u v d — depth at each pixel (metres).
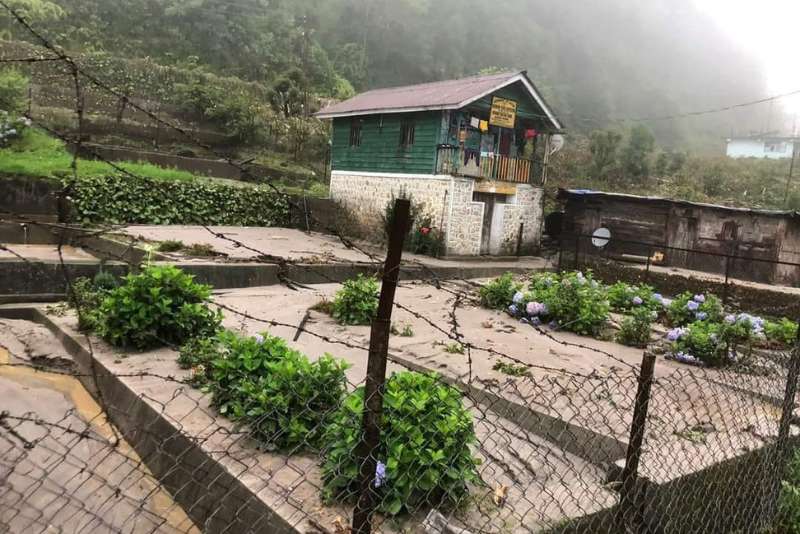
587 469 4.44
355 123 20.53
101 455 4.72
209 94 26.23
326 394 4.33
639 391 3.41
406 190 18.75
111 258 11.09
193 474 4.14
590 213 19.69
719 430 4.90
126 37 31.25
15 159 15.73
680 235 18.39
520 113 19.47
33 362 6.71
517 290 10.44
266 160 24.98
